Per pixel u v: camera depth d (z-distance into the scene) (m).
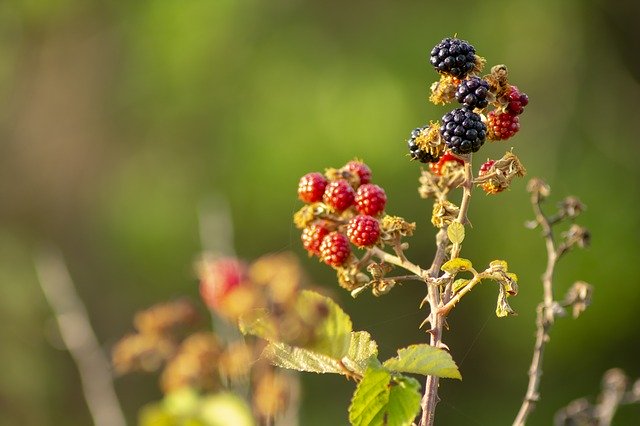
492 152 10.69
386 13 10.90
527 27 10.80
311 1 11.13
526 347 10.30
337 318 2.10
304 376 10.22
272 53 11.05
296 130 10.48
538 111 10.90
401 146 10.15
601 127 11.02
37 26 13.05
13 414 10.79
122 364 3.35
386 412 2.04
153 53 11.62
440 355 2.06
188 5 11.50
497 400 10.50
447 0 10.88
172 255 11.13
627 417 10.09
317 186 2.42
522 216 10.10
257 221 10.63
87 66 12.62
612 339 10.38
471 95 2.23
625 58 11.45
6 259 11.87
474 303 10.52
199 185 11.12
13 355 10.91
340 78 10.60
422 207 10.16
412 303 10.52
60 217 12.36
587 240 3.01
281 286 2.23
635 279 10.27
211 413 2.69
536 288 10.04
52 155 12.59
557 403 10.45
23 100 13.02
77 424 11.04
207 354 2.85
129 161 11.83
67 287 4.36
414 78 10.48
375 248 2.29
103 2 12.55
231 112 11.05
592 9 11.28
